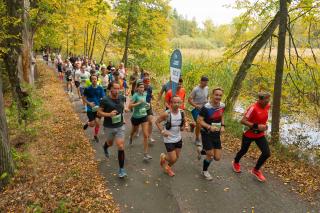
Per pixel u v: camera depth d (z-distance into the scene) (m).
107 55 37.72
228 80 14.92
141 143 8.75
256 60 11.41
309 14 9.09
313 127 11.37
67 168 6.69
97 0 20.59
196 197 5.75
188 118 11.68
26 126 9.30
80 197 5.46
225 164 7.32
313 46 9.75
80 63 15.39
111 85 6.38
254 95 12.28
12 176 6.05
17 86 9.95
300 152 8.56
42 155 7.43
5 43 10.45
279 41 8.21
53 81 22.59
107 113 6.32
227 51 11.71
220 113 6.07
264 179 6.45
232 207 5.45
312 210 5.42
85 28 35.19
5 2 10.51
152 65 25.45
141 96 7.47
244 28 11.41
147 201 5.58
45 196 5.42
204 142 6.23
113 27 26.92
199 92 7.91
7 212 5.01
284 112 11.28
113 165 7.14
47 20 16.27
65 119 10.99
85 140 8.78
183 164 7.27
